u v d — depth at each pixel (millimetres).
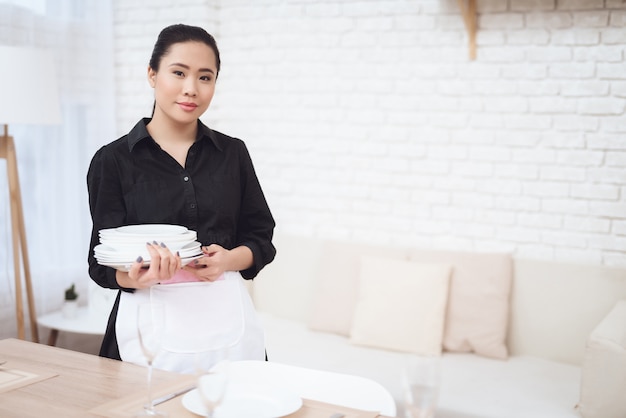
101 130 3713
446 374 2842
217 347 1794
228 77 3896
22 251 3148
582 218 3135
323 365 2906
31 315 3205
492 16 3232
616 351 2344
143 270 1622
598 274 3008
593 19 3053
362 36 3531
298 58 3699
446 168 3385
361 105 3561
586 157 3111
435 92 3385
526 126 3211
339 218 3648
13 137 3238
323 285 3438
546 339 3092
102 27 3691
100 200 1801
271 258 1974
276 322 3559
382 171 3531
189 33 1780
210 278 1797
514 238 3260
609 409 2355
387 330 3123
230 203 1906
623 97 3031
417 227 3465
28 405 1408
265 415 1365
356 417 1381
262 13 3773
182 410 1388
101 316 3197
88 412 1369
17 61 2844
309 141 3703
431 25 3367
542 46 3154
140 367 1663
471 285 3154
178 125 1861
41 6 3377
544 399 2604
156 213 1825
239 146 1984
